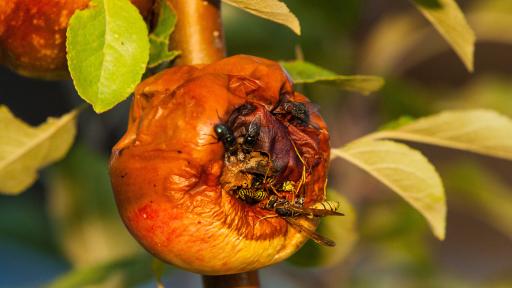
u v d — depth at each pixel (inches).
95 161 38.9
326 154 28.9
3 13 28.7
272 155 28.2
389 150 30.4
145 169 27.8
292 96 28.7
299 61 30.6
